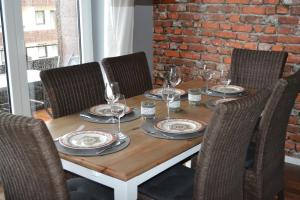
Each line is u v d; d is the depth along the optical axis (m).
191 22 3.62
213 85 2.84
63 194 1.39
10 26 2.88
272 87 1.81
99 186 1.88
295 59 3.10
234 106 1.45
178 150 1.66
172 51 3.82
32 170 1.37
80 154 1.58
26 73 3.07
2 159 1.45
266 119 1.98
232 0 3.32
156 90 2.64
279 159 2.29
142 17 3.86
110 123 2.00
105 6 3.48
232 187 1.76
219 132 1.48
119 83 2.77
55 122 2.02
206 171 1.57
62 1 3.43
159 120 2.04
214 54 3.54
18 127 1.25
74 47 3.64
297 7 3.00
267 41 3.21
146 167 1.49
